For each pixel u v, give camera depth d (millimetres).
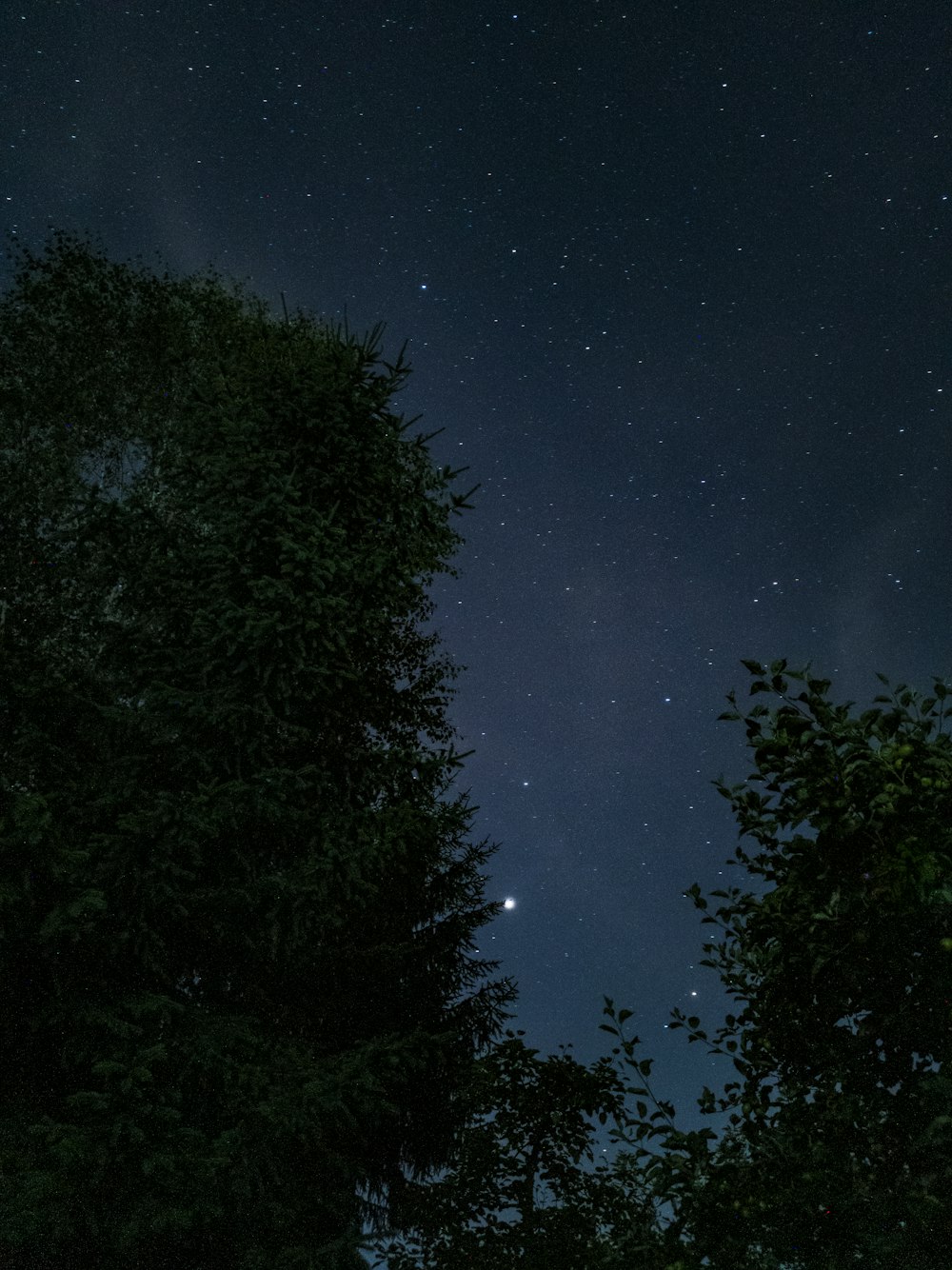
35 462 10734
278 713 6715
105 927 5684
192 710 6039
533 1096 7250
